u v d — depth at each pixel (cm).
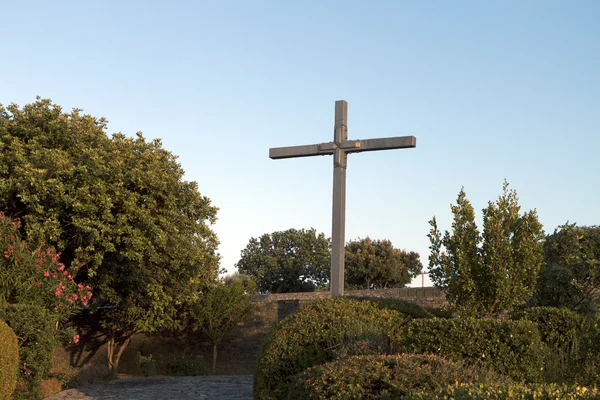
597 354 877
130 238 1605
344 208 1402
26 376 1266
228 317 2231
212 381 1756
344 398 668
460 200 1166
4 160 1564
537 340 866
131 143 1742
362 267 4025
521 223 1123
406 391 659
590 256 1348
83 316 2238
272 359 969
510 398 525
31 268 1334
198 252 1784
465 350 850
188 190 1808
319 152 1430
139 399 1373
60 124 1638
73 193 1545
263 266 4681
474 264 1123
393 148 1373
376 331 981
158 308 1867
